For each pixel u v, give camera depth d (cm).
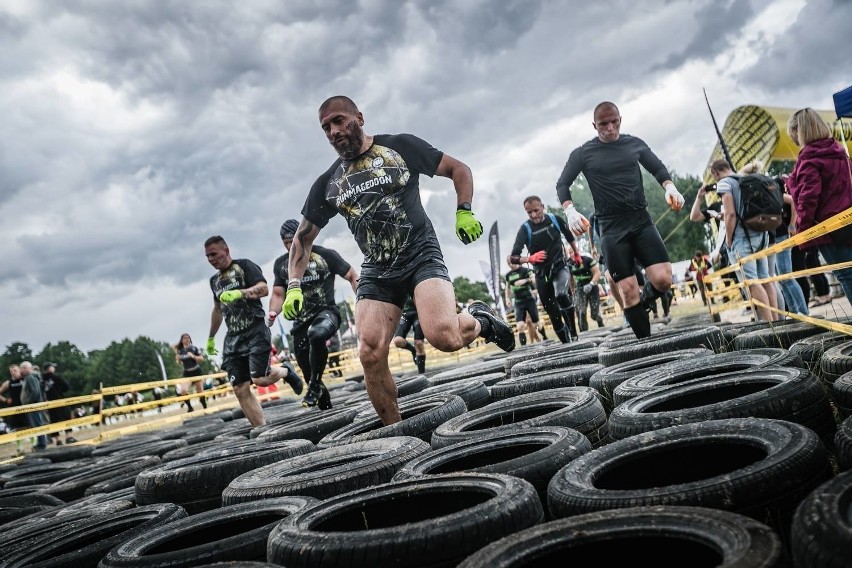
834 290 1084
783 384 315
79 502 548
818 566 152
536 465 302
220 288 824
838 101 555
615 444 283
